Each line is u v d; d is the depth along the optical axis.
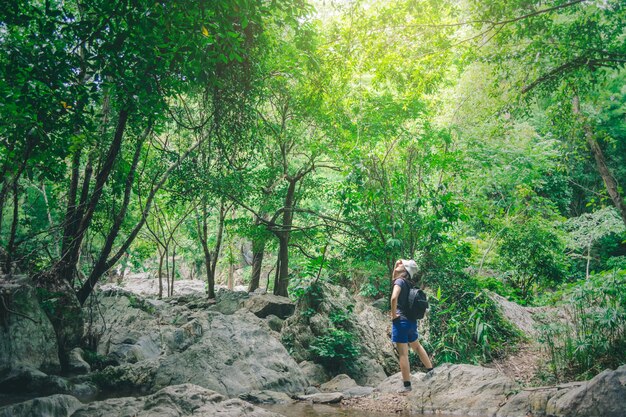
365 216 11.41
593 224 18.66
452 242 11.09
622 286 7.21
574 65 8.85
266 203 15.40
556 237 15.45
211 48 6.92
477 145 15.17
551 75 9.32
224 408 4.95
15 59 5.88
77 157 9.16
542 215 17.77
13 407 4.46
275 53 10.94
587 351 6.57
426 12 8.11
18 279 7.33
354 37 8.71
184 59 6.57
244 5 6.48
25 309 7.05
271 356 7.45
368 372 7.78
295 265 19.27
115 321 10.60
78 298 9.19
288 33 11.58
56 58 6.02
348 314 8.91
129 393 6.51
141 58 6.50
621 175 23.16
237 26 8.52
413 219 9.98
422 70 8.88
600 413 4.40
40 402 4.62
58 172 7.86
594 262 21.81
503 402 5.26
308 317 8.91
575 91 9.63
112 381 6.76
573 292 7.62
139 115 7.60
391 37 8.49
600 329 6.73
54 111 6.23
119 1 5.71
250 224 15.57
